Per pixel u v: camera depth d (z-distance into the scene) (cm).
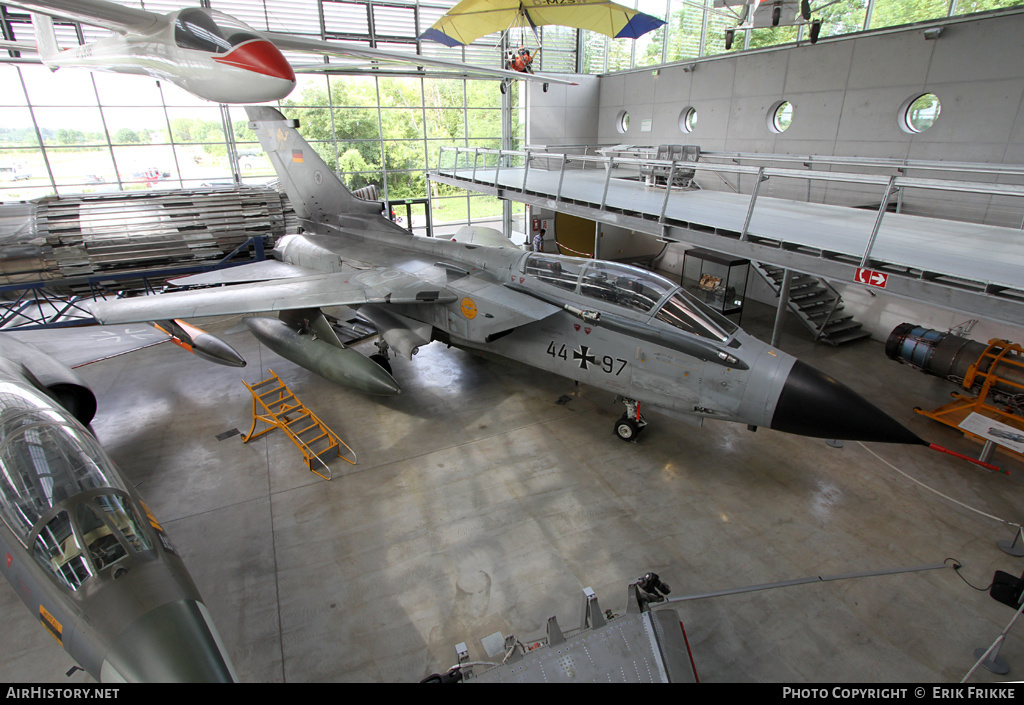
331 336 880
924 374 934
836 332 1126
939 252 604
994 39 838
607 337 708
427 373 1010
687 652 343
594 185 1255
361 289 848
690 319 657
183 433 812
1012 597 499
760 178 676
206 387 964
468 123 2047
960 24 874
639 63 1867
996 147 863
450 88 2078
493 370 1023
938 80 919
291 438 782
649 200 1016
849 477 693
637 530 601
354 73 1712
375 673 441
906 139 986
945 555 560
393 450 761
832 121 1105
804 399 601
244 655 459
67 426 473
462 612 498
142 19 519
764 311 1336
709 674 434
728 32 1117
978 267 536
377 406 888
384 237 1080
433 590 523
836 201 1130
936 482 680
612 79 1753
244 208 1300
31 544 376
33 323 1232
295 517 629
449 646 464
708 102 1398
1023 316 460
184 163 1709
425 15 1750
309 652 461
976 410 778
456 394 927
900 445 761
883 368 999
